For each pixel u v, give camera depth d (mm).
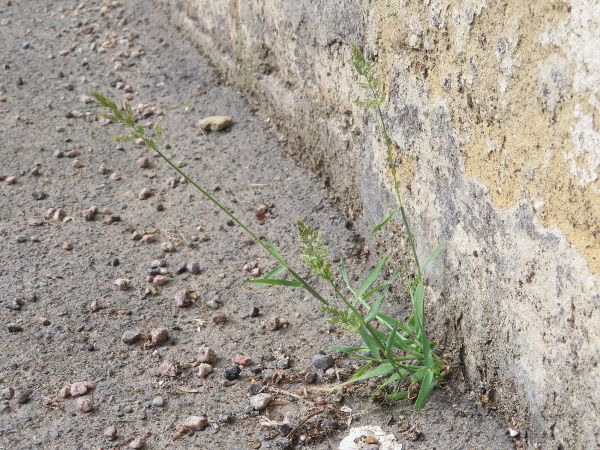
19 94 1537
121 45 1685
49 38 1720
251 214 1302
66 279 1218
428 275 1130
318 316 1168
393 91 1149
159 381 1105
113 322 1166
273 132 1432
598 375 960
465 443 1037
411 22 1100
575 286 970
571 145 959
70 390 1094
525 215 1005
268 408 1078
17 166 1387
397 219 1179
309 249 1029
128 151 1421
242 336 1150
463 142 1058
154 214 1312
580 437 980
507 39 996
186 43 1666
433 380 1073
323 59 1281
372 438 1046
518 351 1029
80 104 1519
